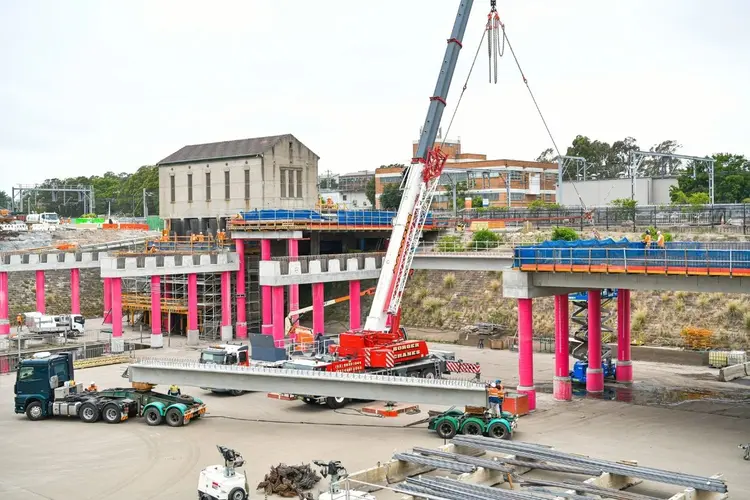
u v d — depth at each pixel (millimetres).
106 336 76250
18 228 121125
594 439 40312
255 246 82000
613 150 185125
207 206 86250
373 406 48375
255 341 55812
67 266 79875
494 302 78688
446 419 40750
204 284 76375
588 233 82688
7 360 61562
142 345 72000
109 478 34812
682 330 66312
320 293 65688
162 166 90375
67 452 38875
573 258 45125
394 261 55312
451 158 157625
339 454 37906
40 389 45438
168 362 48438
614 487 32344
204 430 43000
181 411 43719
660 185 133250
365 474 33156
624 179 134000
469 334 74000
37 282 78875
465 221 91375
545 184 148000
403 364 51625
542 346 69000
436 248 80250
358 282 68125
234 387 46656
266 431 42719
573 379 55094
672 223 85250
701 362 61750
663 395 51375
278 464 36281
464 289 82312
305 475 33531
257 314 80688
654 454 37531
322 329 66062
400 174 153000
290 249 73625
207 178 86250
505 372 59344
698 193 115500
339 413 47125
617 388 53656
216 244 80812
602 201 136125
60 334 71938
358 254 69188
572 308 72938
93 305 93875
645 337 67562
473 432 40312
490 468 32500
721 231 78188
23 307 89188
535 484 31578
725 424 43500
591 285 45500
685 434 41281
